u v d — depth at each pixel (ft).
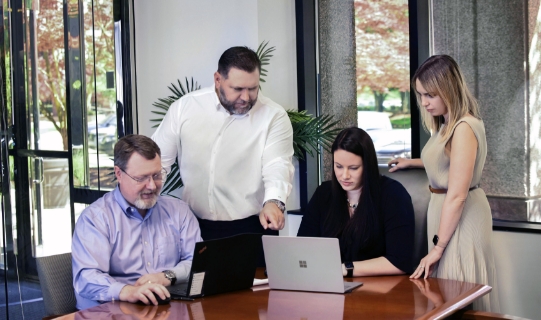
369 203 9.31
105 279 8.05
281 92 15.21
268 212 9.61
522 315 12.04
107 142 13.65
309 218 10.10
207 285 7.79
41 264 8.66
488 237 9.60
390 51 14.30
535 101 12.30
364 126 14.89
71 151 12.57
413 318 6.57
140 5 15.43
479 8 12.79
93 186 13.16
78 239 8.54
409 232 9.11
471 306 9.25
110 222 8.72
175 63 15.29
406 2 13.92
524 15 12.27
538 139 12.34
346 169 9.36
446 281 8.32
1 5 11.10
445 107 9.51
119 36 14.10
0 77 10.75
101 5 13.58
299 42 15.42
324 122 14.66
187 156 10.85
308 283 7.92
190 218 9.47
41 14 11.97
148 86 15.31
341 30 15.14
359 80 14.90
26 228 11.27
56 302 8.64
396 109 14.30
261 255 10.65
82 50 13.01
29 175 11.50
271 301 7.47
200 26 15.02
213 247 7.70
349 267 8.74
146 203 8.60
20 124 11.37
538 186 12.42
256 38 14.44
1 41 11.06
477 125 9.28
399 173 10.73
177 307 7.34
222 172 10.70
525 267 11.94
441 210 9.73
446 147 9.51
